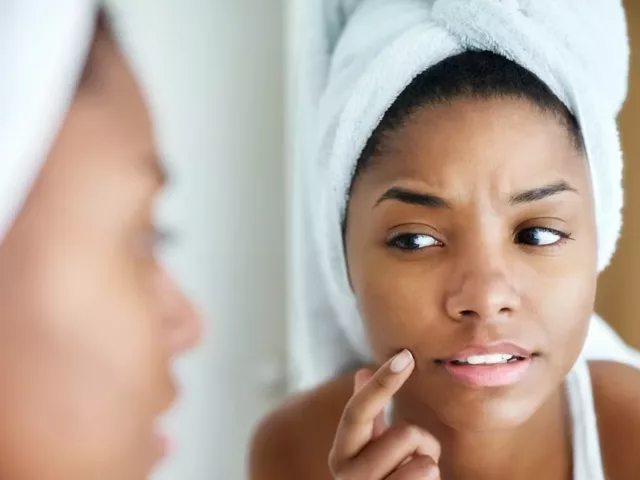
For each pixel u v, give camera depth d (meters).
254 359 0.78
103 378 0.33
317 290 0.66
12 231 0.30
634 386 0.61
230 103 0.74
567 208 0.49
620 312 0.64
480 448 0.56
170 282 0.40
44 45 0.28
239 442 0.77
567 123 0.49
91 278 0.32
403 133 0.49
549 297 0.48
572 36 0.49
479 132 0.47
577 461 0.58
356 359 0.68
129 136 0.34
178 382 0.62
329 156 0.56
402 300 0.50
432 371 0.50
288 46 0.72
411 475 0.47
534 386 0.49
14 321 0.31
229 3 0.73
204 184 0.73
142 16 0.68
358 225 0.54
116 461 0.34
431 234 0.50
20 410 0.31
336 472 0.49
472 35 0.48
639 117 0.60
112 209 0.33
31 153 0.29
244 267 0.76
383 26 0.51
